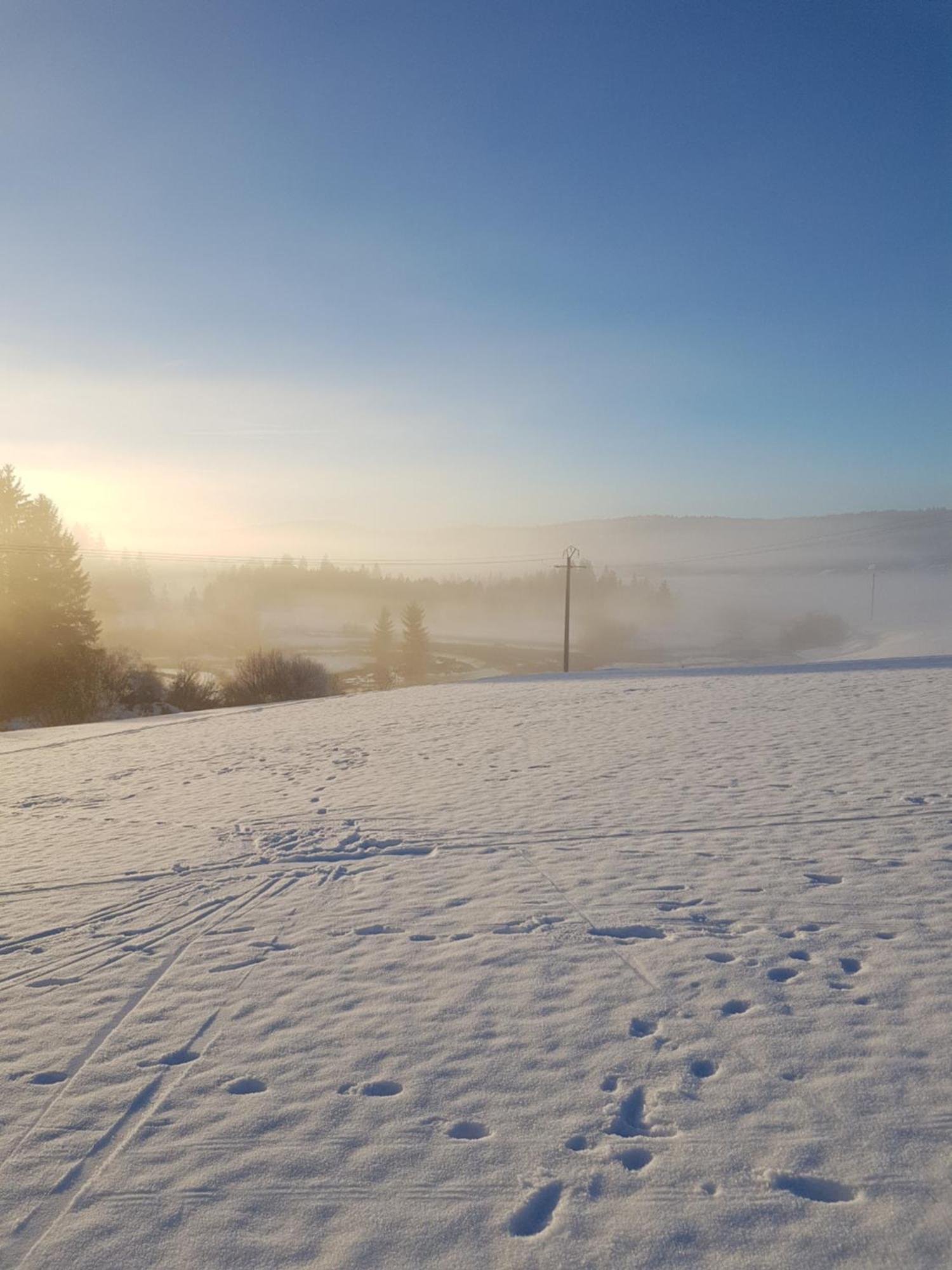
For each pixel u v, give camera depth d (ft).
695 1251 9.75
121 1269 9.96
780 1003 15.71
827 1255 9.58
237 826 34.83
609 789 37.01
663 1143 11.72
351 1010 16.49
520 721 65.31
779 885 22.65
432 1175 11.34
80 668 151.74
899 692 67.31
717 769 39.99
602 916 21.12
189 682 160.97
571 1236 10.09
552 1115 12.55
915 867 23.39
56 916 24.17
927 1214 10.10
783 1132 11.79
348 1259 9.95
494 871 25.80
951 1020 14.70
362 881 25.66
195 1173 11.62
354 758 52.70
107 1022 16.62
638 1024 15.23
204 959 19.86
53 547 157.38
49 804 44.19
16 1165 12.00
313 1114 12.90
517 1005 16.31
